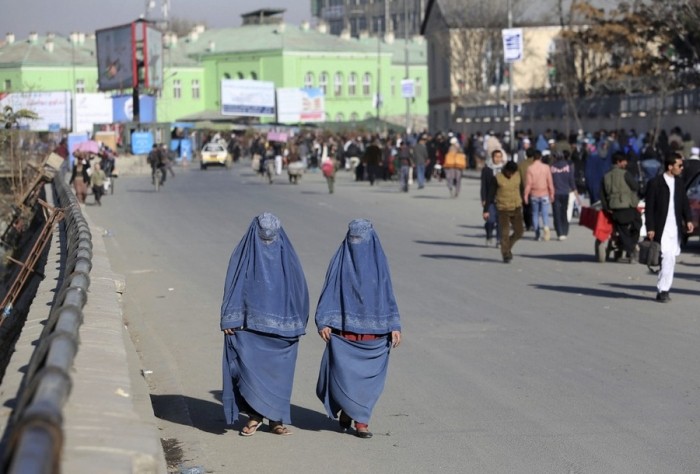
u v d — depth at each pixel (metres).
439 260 35.53
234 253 14.80
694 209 38.47
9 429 7.96
